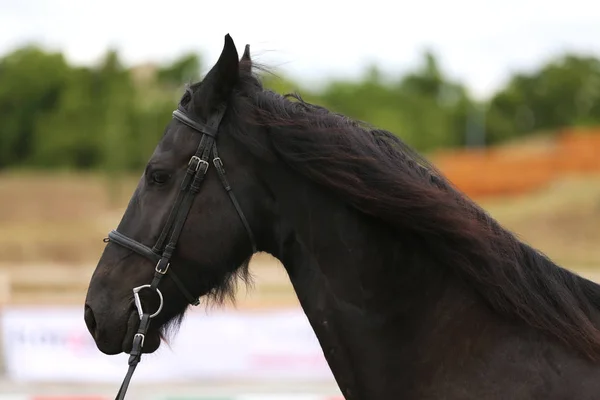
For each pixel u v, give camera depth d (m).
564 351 3.67
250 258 4.13
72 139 73.75
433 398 3.72
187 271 3.96
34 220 57.06
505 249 3.78
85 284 28.11
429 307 3.83
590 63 100.50
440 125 86.19
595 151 55.94
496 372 3.66
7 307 14.52
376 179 3.74
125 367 13.38
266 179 3.95
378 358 3.83
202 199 3.94
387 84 95.31
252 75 4.10
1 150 82.25
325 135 3.82
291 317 13.34
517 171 56.59
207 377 13.28
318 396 11.26
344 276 3.89
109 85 76.06
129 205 4.05
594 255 40.66
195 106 4.00
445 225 3.67
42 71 83.25
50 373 13.36
